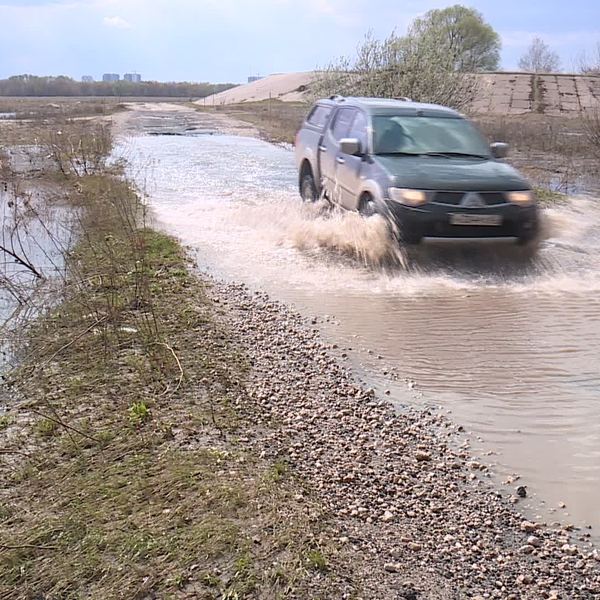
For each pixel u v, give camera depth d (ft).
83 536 10.69
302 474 12.82
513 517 11.80
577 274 26.22
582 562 10.66
